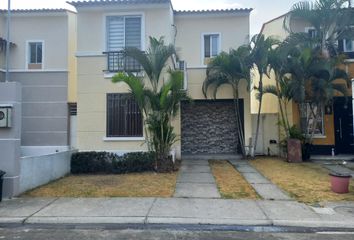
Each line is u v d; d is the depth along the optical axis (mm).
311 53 13398
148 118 11641
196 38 16281
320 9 13867
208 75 15289
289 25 15562
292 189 9117
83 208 7395
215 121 16953
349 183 9641
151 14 13547
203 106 17016
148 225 6480
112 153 12398
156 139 11672
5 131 8500
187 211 7125
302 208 7328
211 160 14992
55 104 17062
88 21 13688
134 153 12234
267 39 14008
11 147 8445
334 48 14477
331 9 13781
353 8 13898
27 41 17109
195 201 7910
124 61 13422
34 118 17078
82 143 13477
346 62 14312
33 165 9430
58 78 17109
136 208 7363
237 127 16266
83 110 13555
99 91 13539
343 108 15891
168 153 11945
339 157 15016
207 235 5926
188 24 16359
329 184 9680
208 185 9633
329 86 13547
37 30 17188
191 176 11016
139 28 13633
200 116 17031
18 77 17109
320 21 14031
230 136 16844
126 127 13422
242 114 15992
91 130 13484
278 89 14688
